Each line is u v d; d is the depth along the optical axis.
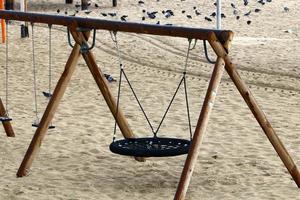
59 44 33.50
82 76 26.19
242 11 47.03
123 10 47.78
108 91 15.10
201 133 12.27
